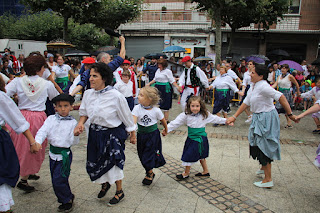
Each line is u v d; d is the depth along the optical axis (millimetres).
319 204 3285
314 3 16609
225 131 6688
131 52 19562
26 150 3357
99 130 3047
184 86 7113
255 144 3648
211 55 17203
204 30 17969
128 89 5820
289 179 4000
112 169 3062
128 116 3125
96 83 2914
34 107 3488
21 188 3438
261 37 17609
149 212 3061
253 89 3715
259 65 3586
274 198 3420
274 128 3588
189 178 4000
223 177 4047
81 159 4672
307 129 7070
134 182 3836
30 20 21953
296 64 9383
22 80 3451
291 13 16953
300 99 10266
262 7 12102
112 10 13203
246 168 4395
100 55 4191
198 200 3346
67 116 3119
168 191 3578
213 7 10805
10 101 2559
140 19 18938
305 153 5148
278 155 3611
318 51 17672
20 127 2631
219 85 7121
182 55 18344
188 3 19188
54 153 3008
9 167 2521
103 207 3160
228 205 3232
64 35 11406
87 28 22547
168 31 18531
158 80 6992
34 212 3023
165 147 5418
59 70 7480
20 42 16203
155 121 3730
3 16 26156
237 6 10914
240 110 3945
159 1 19406
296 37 17438
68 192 3010
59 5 10398
